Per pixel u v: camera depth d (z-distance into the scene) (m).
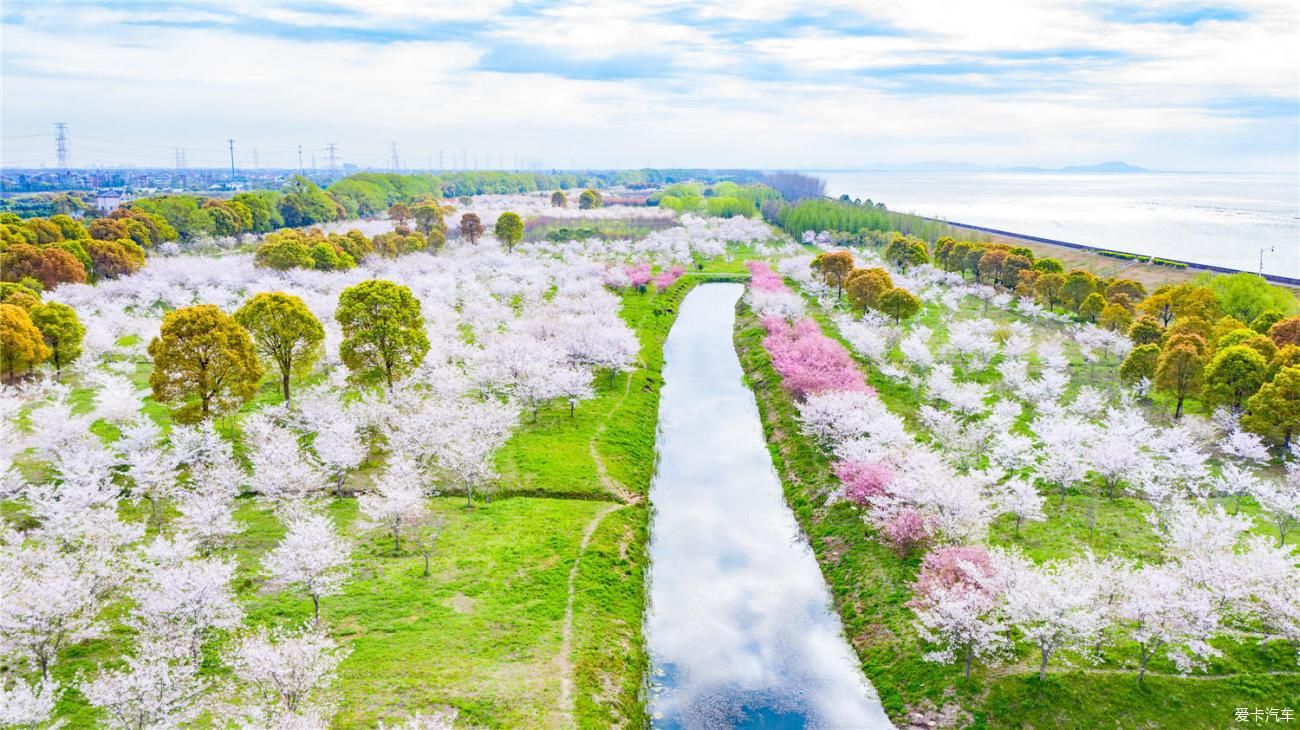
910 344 83.38
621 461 64.62
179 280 116.50
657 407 81.31
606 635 42.41
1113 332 88.56
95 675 35.47
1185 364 66.88
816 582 50.28
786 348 88.69
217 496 46.34
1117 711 35.59
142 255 126.44
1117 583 39.03
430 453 57.50
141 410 67.88
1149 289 142.12
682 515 59.09
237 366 58.25
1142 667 36.88
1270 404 58.31
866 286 104.06
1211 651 36.28
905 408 72.81
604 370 85.81
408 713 34.00
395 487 48.94
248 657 31.92
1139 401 74.31
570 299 108.62
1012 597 37.62
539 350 77.62
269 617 40.31
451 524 52.22
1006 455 57.22
